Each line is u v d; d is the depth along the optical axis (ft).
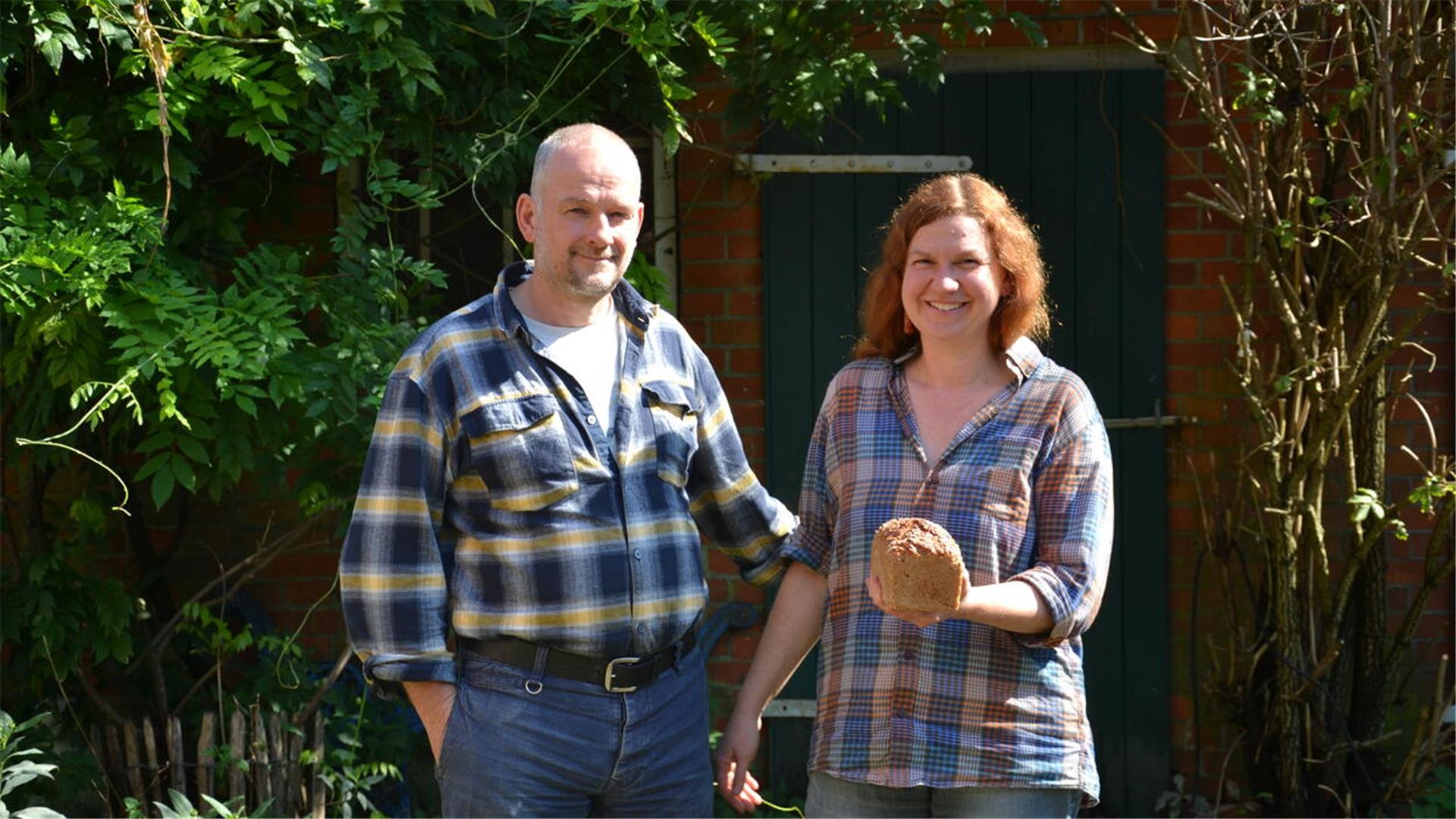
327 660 16.11
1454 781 14.05
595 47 14.26
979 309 8.77
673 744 9.62
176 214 13.43
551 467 9.22
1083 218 15.62
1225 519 15.46
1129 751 15.69
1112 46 15.64
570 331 9.62
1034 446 8.72
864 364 9.45
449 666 9.32
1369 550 14.14
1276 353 14.57
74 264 11.84
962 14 14.38
